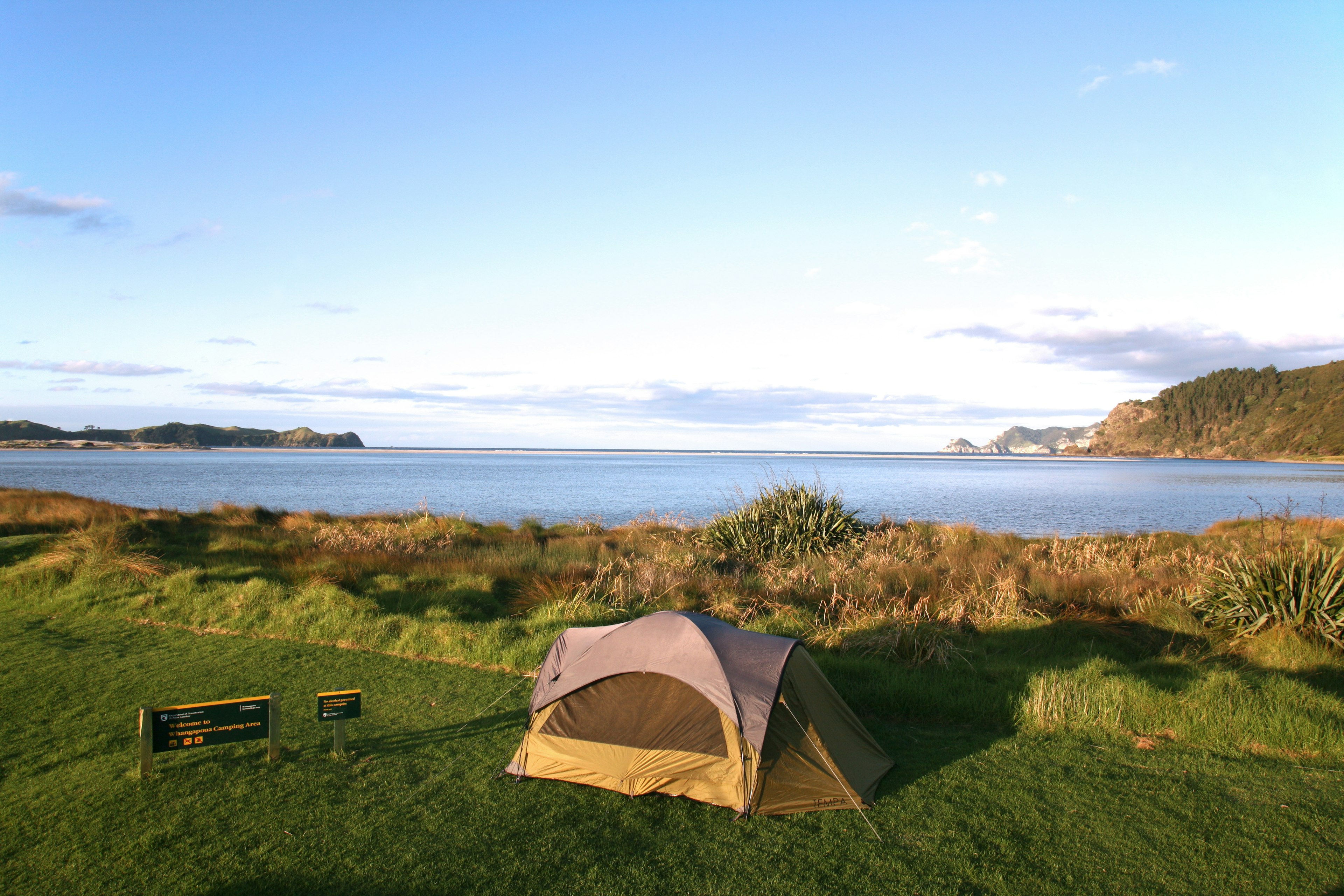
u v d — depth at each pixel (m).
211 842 4.80
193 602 11.21
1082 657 8.81
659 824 5.11
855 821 5.12
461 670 8.56
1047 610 11.09
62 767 5.92
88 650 9.25
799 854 4.70
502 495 50.59
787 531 17.11
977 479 81.38
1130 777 5.76
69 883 4.33
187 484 57.41
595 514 34.78
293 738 6.56
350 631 9.80
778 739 5.46
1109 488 66.31
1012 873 4.45
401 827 5.03
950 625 9.91
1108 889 4.27
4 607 11.62
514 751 6.33
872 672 8.21
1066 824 5.04
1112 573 13.47
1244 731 6.45
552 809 5.32
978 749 6.40
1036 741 6.55
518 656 8.73
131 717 6.98
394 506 40.03
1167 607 10.46
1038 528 31.22
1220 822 5.02
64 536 15.48
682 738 5.54
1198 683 7.26
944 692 7.50
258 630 10.13
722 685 5.54
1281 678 7.46
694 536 18.80
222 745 6.39
